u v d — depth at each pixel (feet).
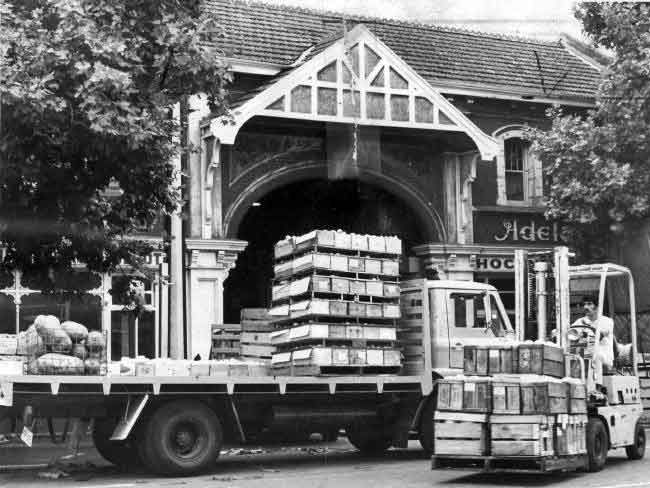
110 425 46.50
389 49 73.00
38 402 42.57
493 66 84.43
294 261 48.98
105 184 47.16
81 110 42.34
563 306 47.88
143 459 44.32
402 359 51.85
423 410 51.21
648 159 75.41
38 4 45.29
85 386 42.57
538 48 88.12
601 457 45.27
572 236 80.07
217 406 46.50
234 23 75.77
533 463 41.06
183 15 46.73
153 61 46.68
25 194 46.19
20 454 53.36
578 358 44.39
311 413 48.67
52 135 43.93
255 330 51.98
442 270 79.92
